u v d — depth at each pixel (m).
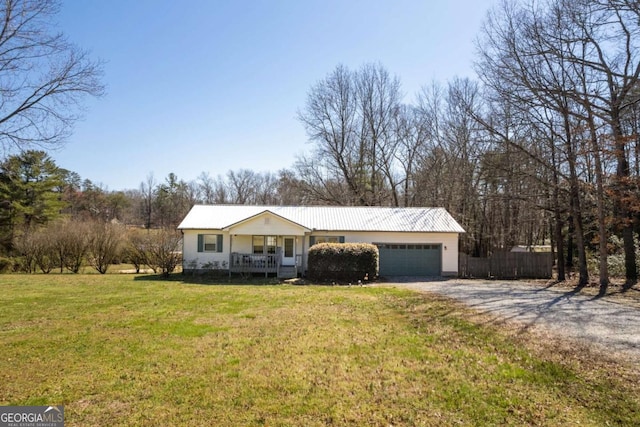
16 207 28.78
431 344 7.65
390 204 36.34
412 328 8.98
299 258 22.53
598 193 16.59
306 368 6.30
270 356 6.93
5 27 14.54
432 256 22.42
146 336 8.30
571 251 26.69
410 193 35.69
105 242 24.12
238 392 5.37
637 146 17.16
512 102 17.97
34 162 30.75
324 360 6.70
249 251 22.61
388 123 35.31
